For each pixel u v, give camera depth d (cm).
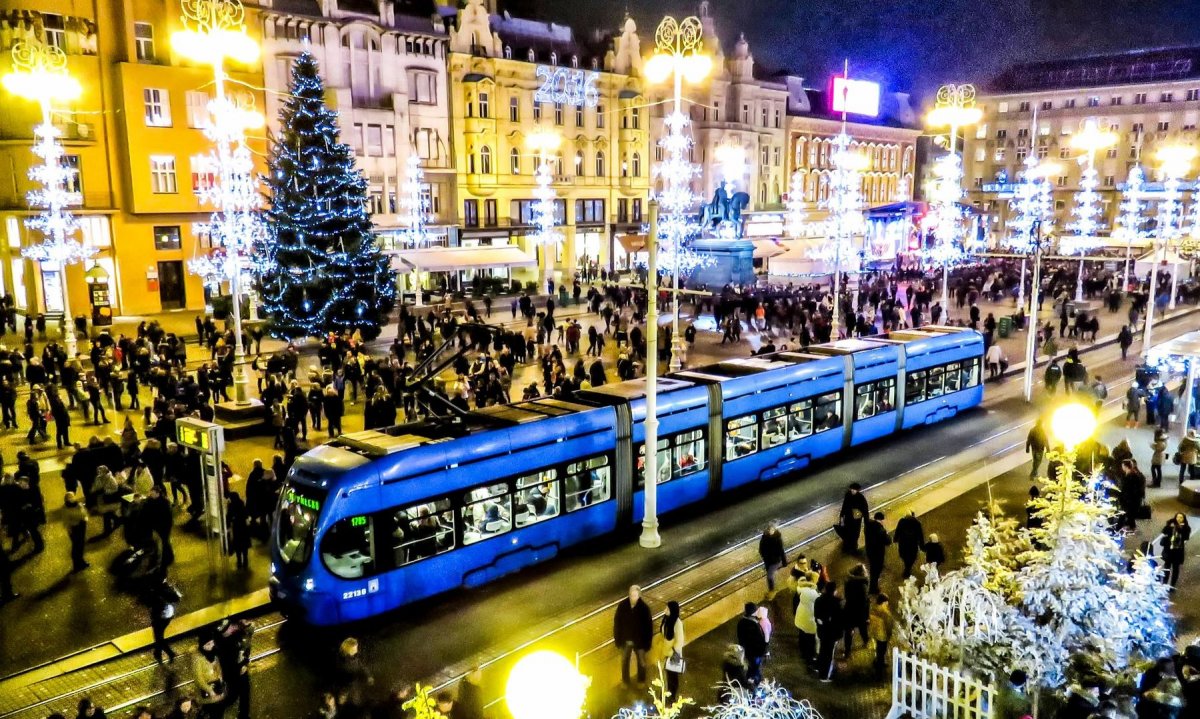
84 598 1445
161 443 1981
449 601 1466
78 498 1905
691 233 6069
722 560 1631
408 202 5616
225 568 1563
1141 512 1666
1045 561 1003
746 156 8069
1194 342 2303
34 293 4359
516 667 540
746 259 5216
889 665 1235
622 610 1159
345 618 1326
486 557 1497
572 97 6662
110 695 1169
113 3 4306
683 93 7488
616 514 1727
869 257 6812
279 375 2600
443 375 3116
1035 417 2742
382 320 3872
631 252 7038
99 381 2645
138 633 1325
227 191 3144
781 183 8594
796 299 4291
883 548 1435
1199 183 7481
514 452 1533
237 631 1095
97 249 4256
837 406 2275
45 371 2673
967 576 1047
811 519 1845
